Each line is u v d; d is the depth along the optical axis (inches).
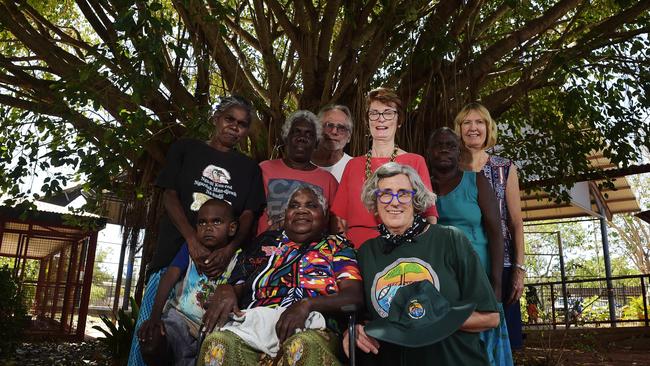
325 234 126.2
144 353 128.7
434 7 310.5
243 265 125.8
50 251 612.7
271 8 316.5
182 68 294.2
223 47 296.0
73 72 277.9
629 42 330.0
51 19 408.8
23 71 327.0
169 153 147.3
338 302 110.2
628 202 687.1
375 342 104.1
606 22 328.5
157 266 138.7
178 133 306.7
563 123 388.2
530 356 339.0
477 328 103.8
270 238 126.9
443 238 110.7
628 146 351.9
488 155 160.7
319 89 316.2
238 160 147.8
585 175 405.1
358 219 140.3
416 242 111.3
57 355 365.7
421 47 305.1
